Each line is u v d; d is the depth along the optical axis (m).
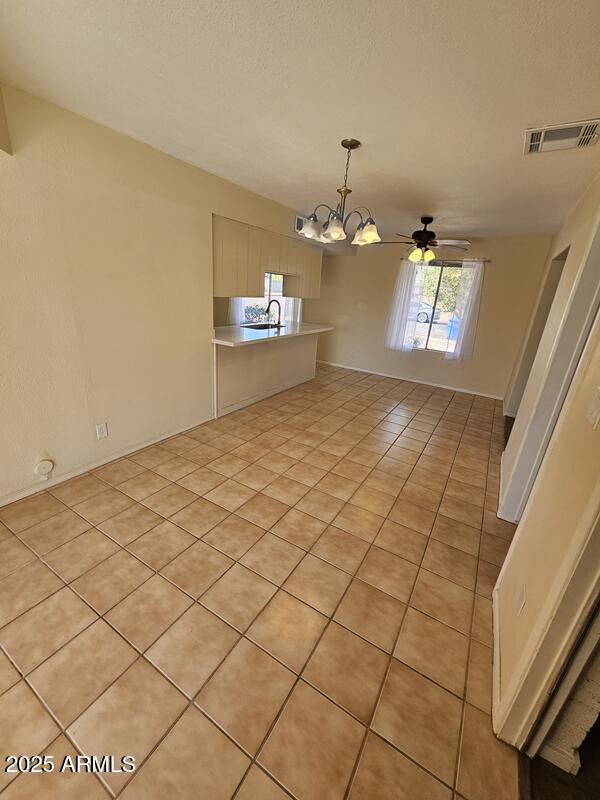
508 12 1.08
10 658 1.33
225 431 3.49
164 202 2.62
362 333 6.26
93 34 1.34
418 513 2.40
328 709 1.25
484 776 1.11
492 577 1.90
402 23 1.16
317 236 2.48
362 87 1.56
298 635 1.50
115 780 1.03
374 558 1.97
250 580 1.76
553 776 1.12
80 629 1.46
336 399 4.74
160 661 1.36
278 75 1.52
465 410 4.62
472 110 1.67
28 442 2.19
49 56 1.48
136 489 2.44
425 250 3.72
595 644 0.98
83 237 2.19
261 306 5.05
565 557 1.03
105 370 2.54
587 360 1.47
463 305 5.21
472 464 3.14
